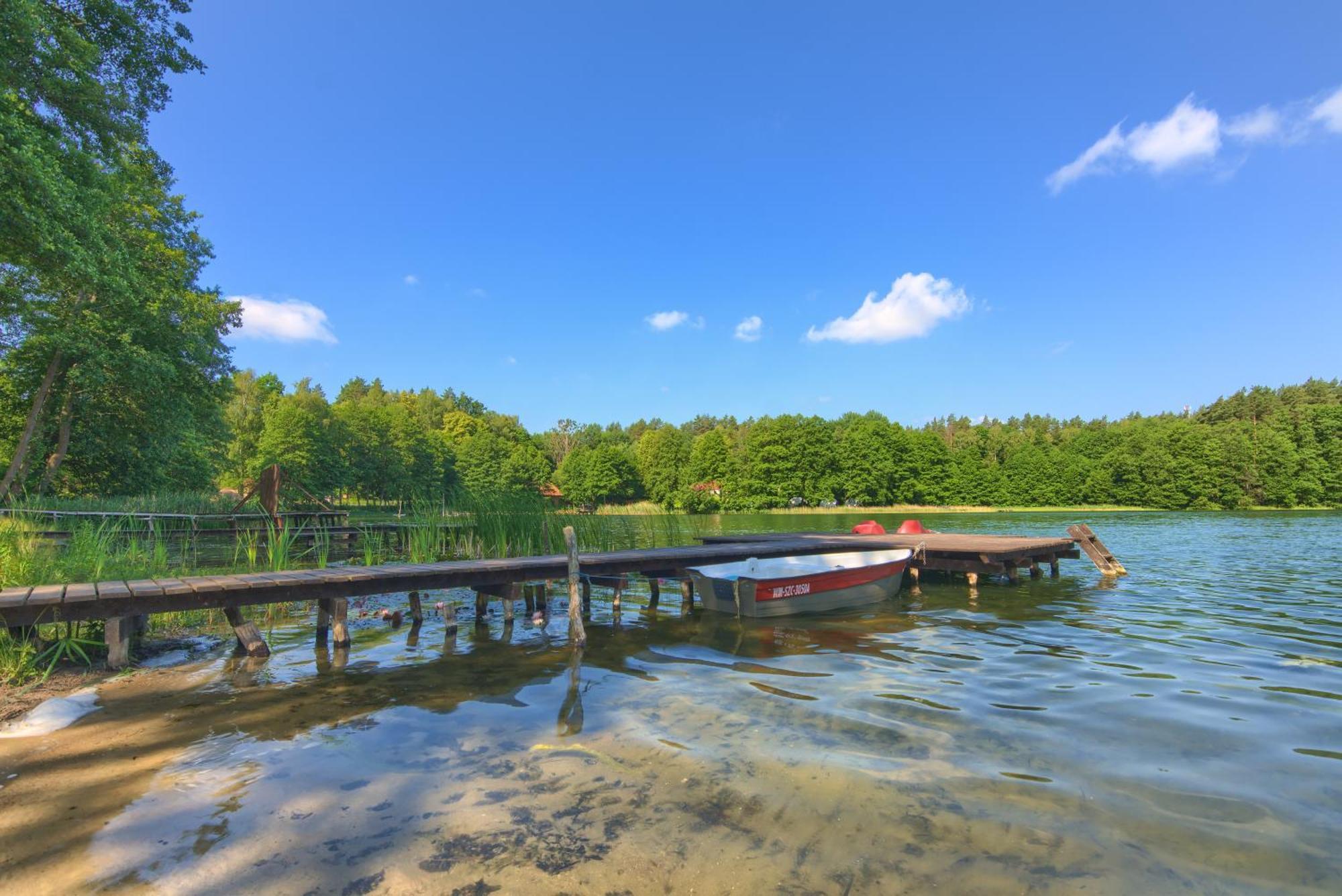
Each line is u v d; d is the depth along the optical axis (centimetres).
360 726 538
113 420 2606
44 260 1551
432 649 838
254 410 5238
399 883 312
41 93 1434
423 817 378
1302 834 358
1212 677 678
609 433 13050
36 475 2523
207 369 2797
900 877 317
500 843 348
